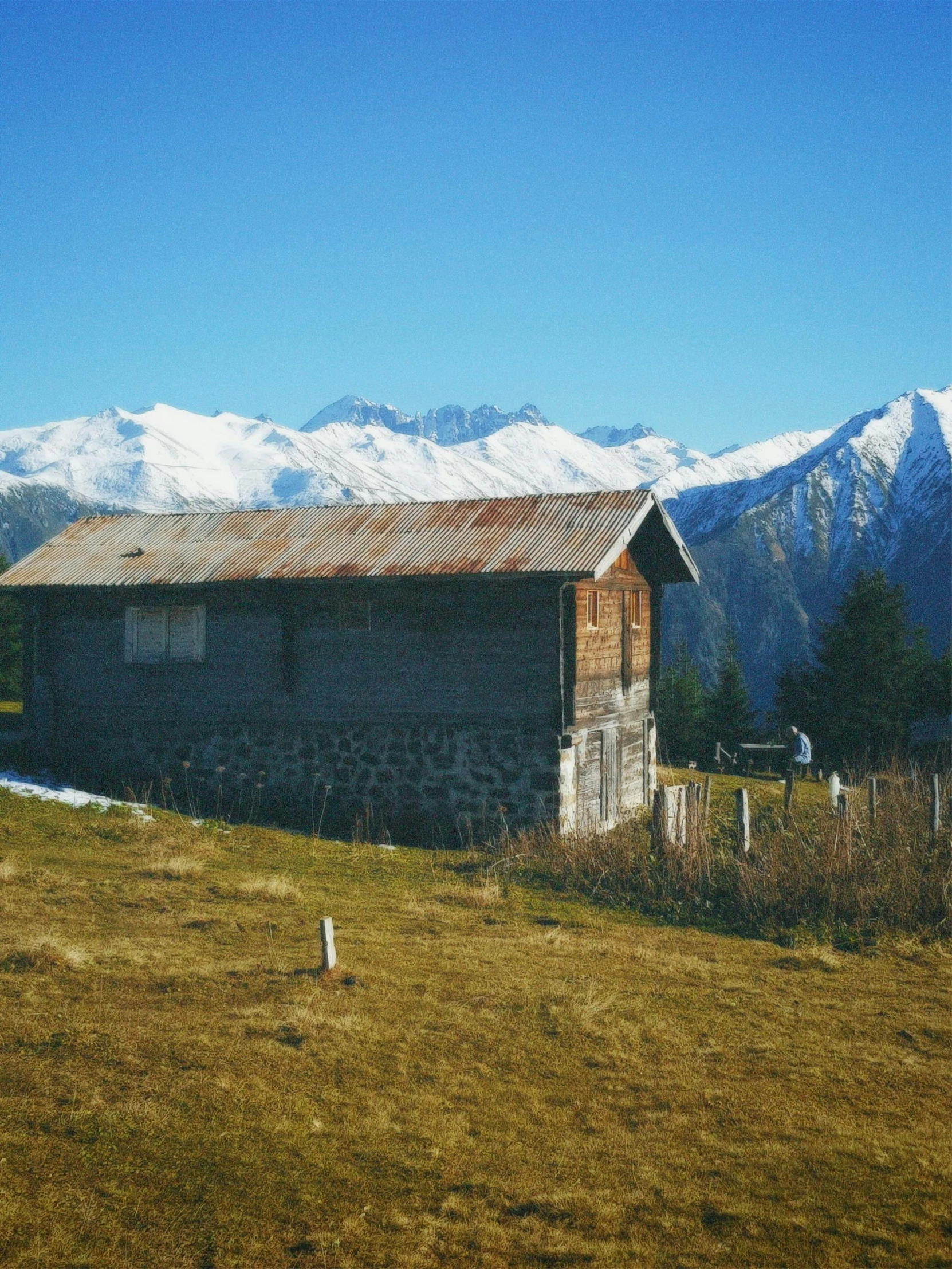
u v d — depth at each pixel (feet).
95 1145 24.23
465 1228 22.09
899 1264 21.30
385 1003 34.22
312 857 60.13
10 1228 21.03
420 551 71.15
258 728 74.49
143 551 80.33
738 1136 26.84
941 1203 23.75
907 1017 36.78
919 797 68.80
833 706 168.96
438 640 70.13
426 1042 31.45
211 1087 27.27
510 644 68.33
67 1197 22.25
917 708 179.32
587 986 37.47
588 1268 20.88
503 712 68.39
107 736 78.43
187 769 75.92
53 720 79.66
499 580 67.62
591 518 70.90
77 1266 20.21
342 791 72.08
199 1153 24.27
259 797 74.13
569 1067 30.58
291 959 38.24
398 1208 22.72
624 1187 24.04
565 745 66.90
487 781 68.64
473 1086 28.89
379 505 81.51
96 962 36.19
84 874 50.19
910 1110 28.91
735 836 60.49
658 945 45.01
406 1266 20.76
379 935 42.93
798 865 52.11
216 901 46.93
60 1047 28.89
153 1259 20.58
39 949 35.81
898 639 169.17
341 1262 20.80
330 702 72.74
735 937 47.73
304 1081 28.27
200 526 84.07
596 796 73.67
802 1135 26.94
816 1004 37.81
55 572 78.89
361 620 72.08
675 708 189.67
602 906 52.08
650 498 72.74
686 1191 23.97
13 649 170.91
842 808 61.77
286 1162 24.23
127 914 43.37
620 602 79.20
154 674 77.36
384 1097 27.86
